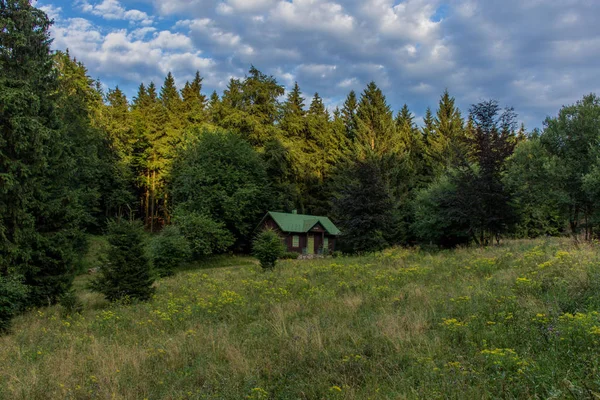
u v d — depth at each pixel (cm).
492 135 2136
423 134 4909
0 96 1255
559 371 397
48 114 1617
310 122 4794
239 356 581
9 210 1320
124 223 1446
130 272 1386
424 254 1961
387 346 565
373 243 2533
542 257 1076
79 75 2992
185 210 3262
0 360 701
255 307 991
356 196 2622
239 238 3625
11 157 1334
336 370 500
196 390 482
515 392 378
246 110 4212
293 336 662
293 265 2034
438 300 803
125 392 494
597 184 1686
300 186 4438
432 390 399
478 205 2036
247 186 3456
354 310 833
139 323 942
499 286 831
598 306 580
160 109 4731
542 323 543
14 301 1045
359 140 4100
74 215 1596
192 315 979
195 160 3428
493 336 542
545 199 2038
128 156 4241
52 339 855
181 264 2816
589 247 1164
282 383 490
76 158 2289
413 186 3828
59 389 508
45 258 1430
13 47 1436
